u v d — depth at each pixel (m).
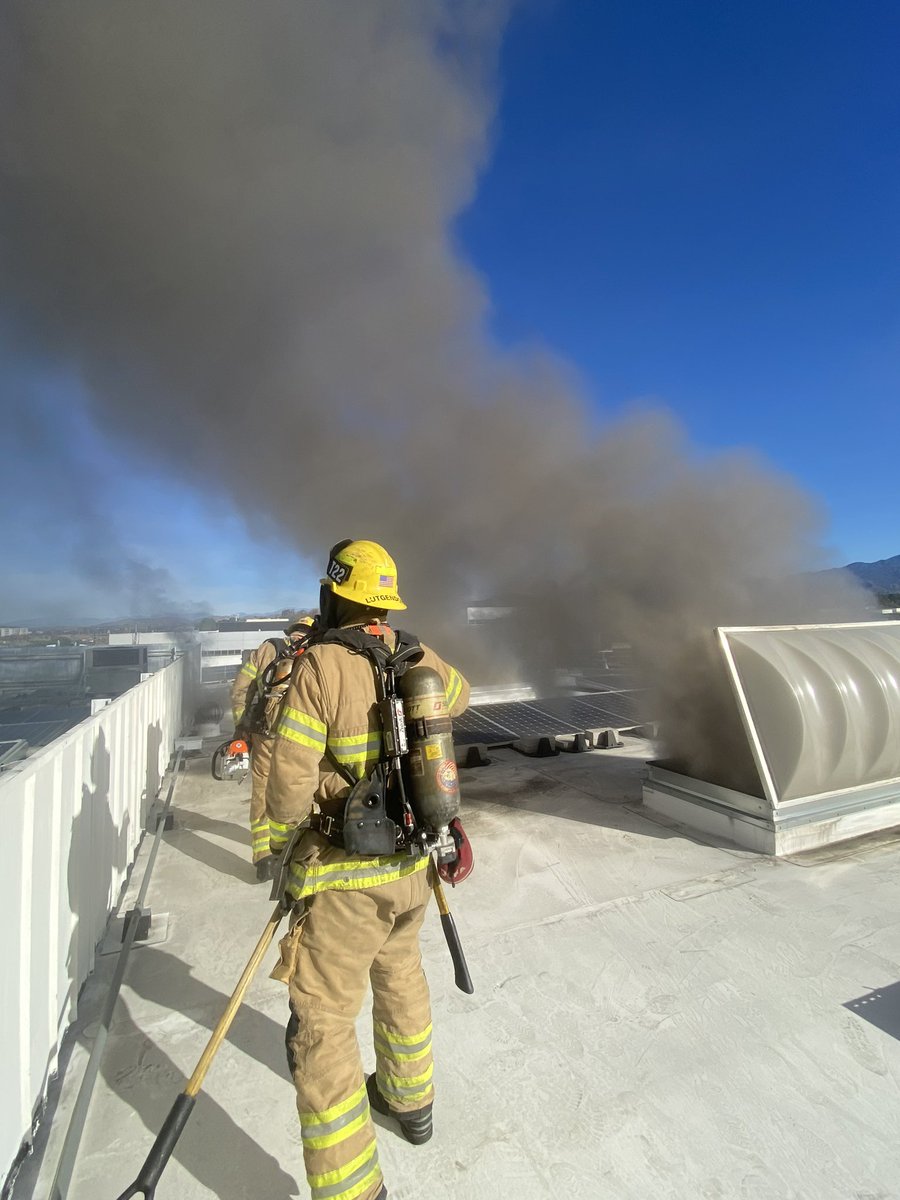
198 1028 1.77
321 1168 1.14
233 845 3.17
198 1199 1.25
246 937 2.28
